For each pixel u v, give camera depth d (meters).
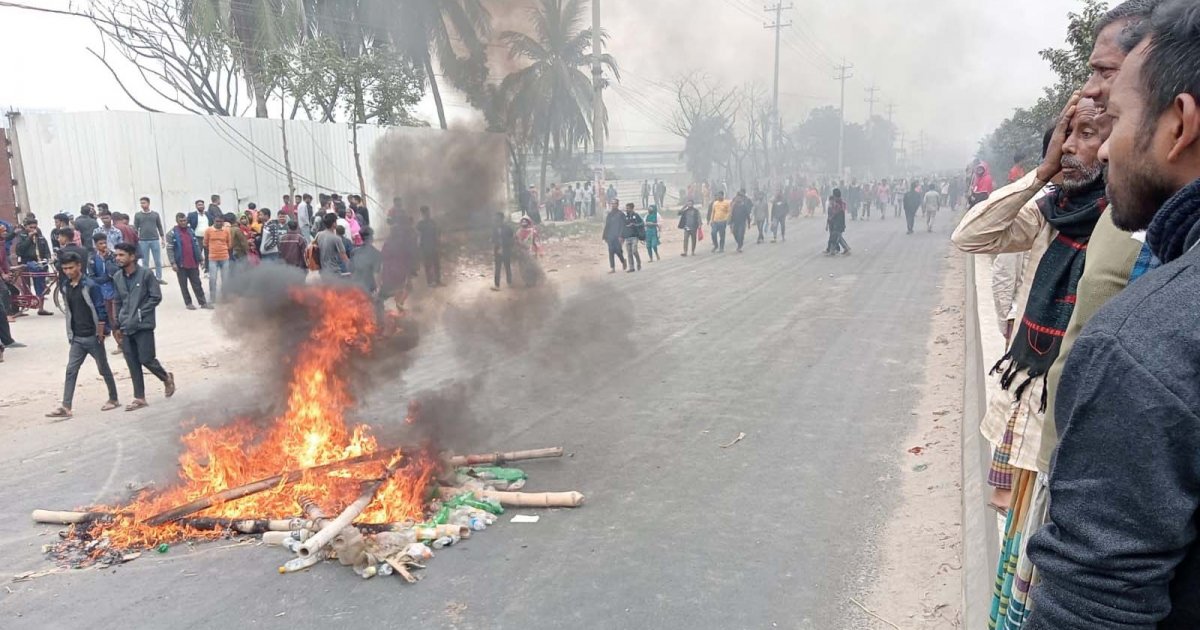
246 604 3.59
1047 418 1.81
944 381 7.10
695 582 3.65
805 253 19.17
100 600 3.67
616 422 6.18
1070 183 2.25
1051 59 10.68
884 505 4.47
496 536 4.22
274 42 20.09
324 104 19.12
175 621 3.46
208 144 18.36
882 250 19.27
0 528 4.55
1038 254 2.59
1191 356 0.91
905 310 10.84
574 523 4.35
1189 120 0.99
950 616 3.28
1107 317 1.01
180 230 12.52
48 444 6.15
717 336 9.54
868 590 3.54
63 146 16.78
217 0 20.50
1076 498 1.01
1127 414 0.94
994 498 2.64
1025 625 1.14
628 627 3.28
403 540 4.05
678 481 4.93
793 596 3.50
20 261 12.62
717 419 6.20
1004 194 2.54
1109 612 0.99
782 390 7.00
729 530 4.20
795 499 4.59
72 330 6.95
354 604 3.56
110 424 6.67
